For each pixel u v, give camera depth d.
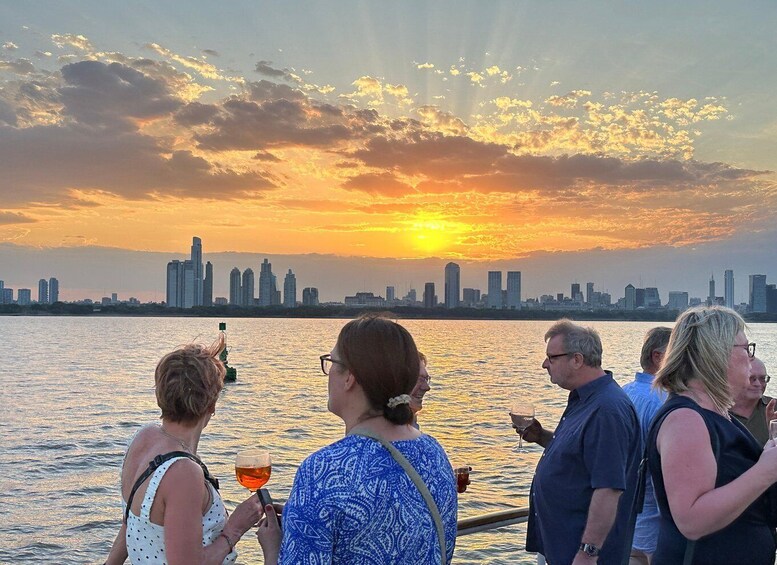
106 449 20.73
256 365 58.03
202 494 2.89
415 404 4.19
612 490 3.95
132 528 2.89
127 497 3.03
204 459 18.78
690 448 2.73
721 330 2.89
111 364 56.72
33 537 12.21
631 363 57.66
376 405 2.28
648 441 2.96
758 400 5.02
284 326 198.12
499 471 17.16
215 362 3.15
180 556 2.78
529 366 57.06
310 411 29.52
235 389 38.53
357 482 2.11
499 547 10.94
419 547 2.17
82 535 12.34
